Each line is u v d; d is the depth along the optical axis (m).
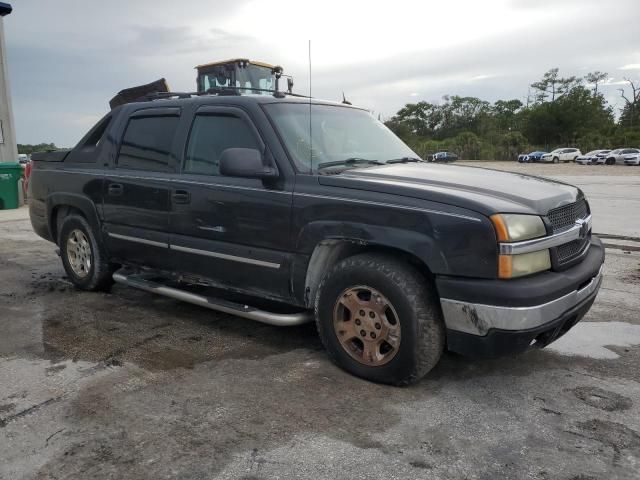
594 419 3.05
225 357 3.91
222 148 4.14
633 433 2.90
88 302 5.25
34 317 4.80
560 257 3.31
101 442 2.80
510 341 3.01
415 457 2.67
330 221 3.47
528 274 3.09
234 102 4.14
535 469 2.58
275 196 3.72
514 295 2.94
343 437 2.85
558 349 4.08
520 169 36.94
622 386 3.46
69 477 2.51
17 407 3.16
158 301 5.29
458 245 3.04
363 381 3.51
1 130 13.79
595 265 3.57
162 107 4.68
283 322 3.79
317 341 4.24
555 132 77.06
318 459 2.65
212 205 4.05
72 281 5.64
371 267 3.32
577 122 75.56
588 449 2.75
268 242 3.79
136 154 4.77
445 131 100.50
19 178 12.71
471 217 3.03
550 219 3.27
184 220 4.27
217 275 4.18
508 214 3.03
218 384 3.47
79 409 3.14
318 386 3.44
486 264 3.00
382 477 2.51
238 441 2.81
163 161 4.52
